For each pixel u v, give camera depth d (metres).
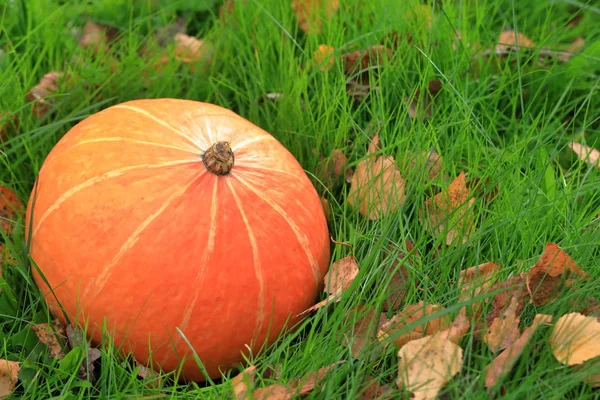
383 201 1.11
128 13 1.33
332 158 1.17
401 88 1.21
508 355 0.97
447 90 1.18
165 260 0.96
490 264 1.04
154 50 1.28
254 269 0.98
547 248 1.00
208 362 1.00
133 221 0.97
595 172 1.14
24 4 1.27
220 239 0.97
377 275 1.06
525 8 1.35
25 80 1.19
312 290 1.03
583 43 1.30
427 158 1.12
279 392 0.96
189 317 0.97
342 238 1.11
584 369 0.97
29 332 1.02
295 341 1.05
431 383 0.96
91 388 1.00
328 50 1.23
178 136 1.01
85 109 1.16
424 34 1.23
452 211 1.08
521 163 1.13
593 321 0.99
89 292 0.98
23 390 1.00
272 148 1.04
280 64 1.22
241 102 1.25
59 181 1.00
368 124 1.18
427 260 1.08
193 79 1.24
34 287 1.04
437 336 0.97
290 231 1.00
